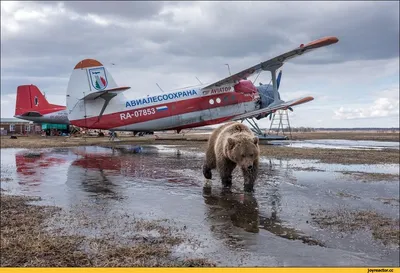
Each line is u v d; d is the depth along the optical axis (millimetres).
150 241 4188
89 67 23219
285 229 4871
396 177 9531
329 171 10562
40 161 13148
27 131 59594
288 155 15148
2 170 10680
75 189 7617
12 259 3631
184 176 9398
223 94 24281
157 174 9773
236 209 5832
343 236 4730
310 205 6277
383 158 14391
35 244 4012
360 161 13250
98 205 6094
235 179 8805
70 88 22891
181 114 23344
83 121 22359
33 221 4992
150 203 6246
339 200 6797
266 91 26359
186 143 24109
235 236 4477
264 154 15508
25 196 6816
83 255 3717
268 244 4234
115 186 7953
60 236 4320
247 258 3770
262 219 5309
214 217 5336
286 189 7672
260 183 8375
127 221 5047
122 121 22578
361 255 4105
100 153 16484
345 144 25859
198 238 4340
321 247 4258
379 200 6895
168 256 3736
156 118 22953
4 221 4988
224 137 7707
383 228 5109
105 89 22344
